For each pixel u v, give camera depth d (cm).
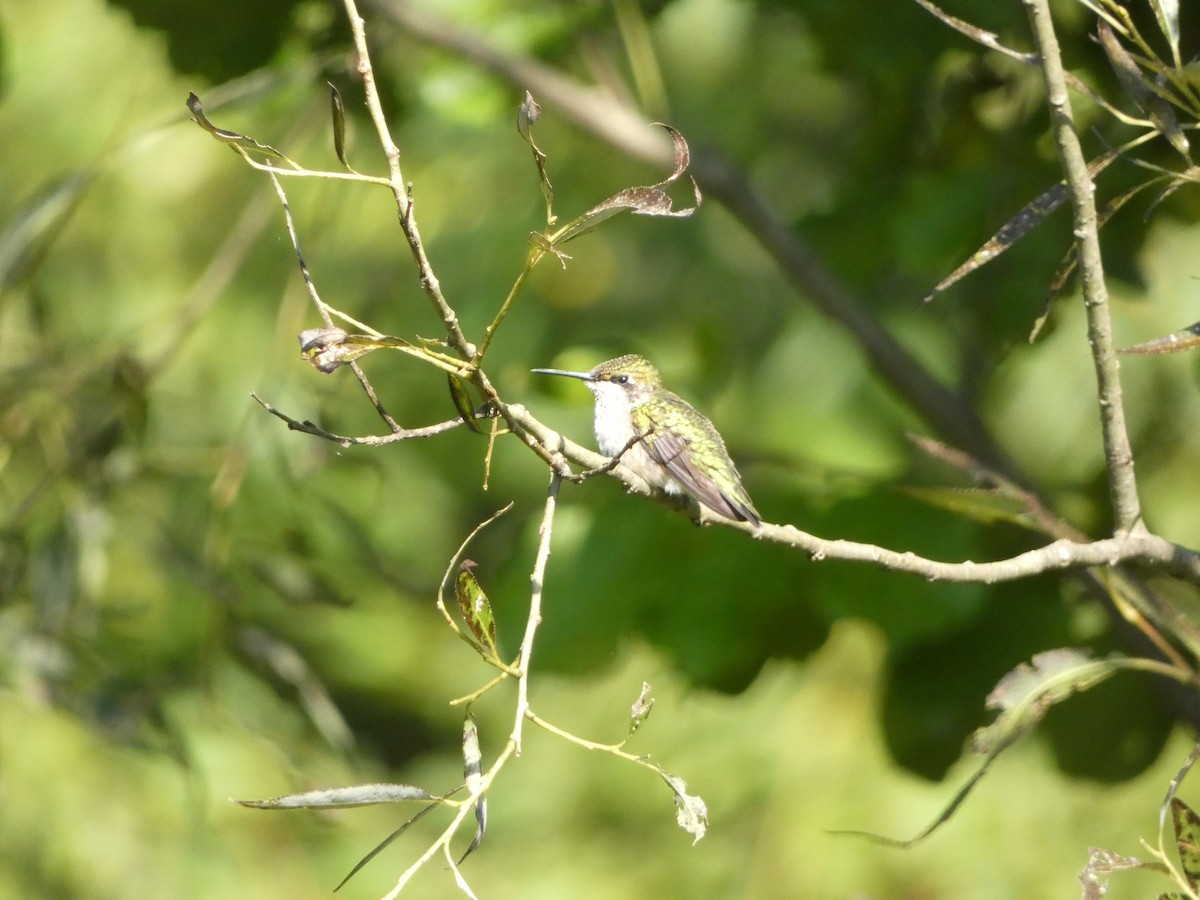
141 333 1180
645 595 859
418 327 1240
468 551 1051
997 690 561
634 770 1806
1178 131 523
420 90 989
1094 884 502
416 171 1295
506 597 891
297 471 981
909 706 831
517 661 450
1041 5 511
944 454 624
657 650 859
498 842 1852
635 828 1783
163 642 1207
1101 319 536
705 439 820
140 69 1568
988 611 832
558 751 1856
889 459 1062
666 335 1191
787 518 855
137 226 1728
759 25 1418
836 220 983
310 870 1739
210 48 1017
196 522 1080
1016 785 1362
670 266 1423
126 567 1256
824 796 1452
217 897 1609
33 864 1548
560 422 1223
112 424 984
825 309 941
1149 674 818
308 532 1056
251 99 955
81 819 1577
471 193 1358
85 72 1619
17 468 1084
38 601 959
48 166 1606
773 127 1424
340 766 1059
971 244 862
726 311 1402
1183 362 1040
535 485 1694
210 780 1512
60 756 1595
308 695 971
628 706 1812
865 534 836
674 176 425
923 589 814
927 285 954
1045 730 845
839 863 1391
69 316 1238
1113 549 558
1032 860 1326
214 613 974
